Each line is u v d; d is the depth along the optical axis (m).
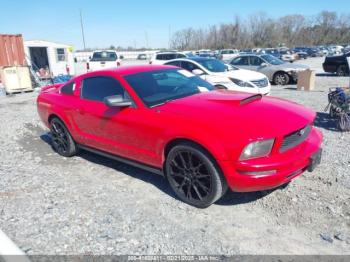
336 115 6.17
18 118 8.75
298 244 2.83
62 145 5.38
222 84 8.63
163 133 3.48
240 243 2.88
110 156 4.52
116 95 3.91
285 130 3.09
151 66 4.78
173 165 3.58
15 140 6.55
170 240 2.95
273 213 3.31
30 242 2.99
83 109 4.59
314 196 3.55
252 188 3.08
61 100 5.09
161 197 3.76
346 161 4.43
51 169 4.84
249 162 2.99
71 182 4.30
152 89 4.07
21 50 16.30
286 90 11.87
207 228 3.12
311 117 3.55
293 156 3.15
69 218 3.38
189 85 4.44
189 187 3.49
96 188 4.08
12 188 4.17
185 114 3.44
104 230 3.13
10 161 5.27
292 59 30.67
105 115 4.20
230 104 3.53
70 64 20.98
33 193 4.01
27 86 14.77
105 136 4.38
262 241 2.89
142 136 3.75
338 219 3.14
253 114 3.29
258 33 85.31
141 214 3.41
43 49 19.73
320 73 18.64
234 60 14.84
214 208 3.47
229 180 3.09
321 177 3.96
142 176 4.38
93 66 17.30
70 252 2.83
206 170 3.28
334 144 5.22
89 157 5.30
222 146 3.03
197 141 3.17
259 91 8.77
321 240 2.87
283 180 3.10
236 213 3.35
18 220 3.38
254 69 14.07
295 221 3.15
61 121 5.18
